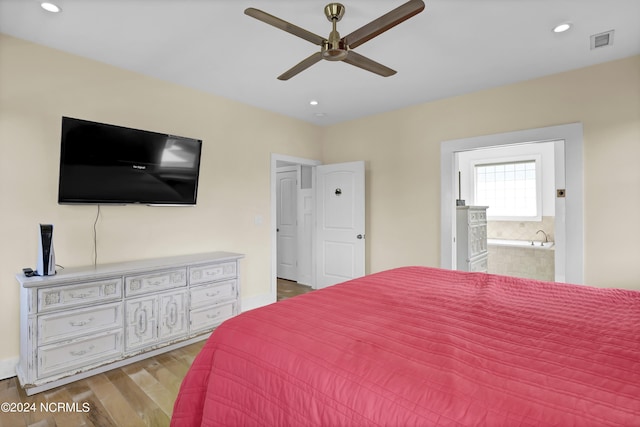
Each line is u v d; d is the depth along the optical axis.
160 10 2.03
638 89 2.65
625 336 1.19
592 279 2.84
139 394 2.14
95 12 2.05
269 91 3.44
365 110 4.11
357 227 4.32
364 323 1.33
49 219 2.49
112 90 2.81
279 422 1.05
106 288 2.41
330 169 4.62
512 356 1.03
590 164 2.85
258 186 3.98
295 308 1.53
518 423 0.74
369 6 1.98
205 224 3.46
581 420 0.73
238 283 3.27
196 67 2.86
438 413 0.80
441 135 3.70
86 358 2.32
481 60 2.73
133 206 2.93
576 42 2.45
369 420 0.87
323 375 1.00
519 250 4.96
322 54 1.89
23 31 2.27
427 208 3.82
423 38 2.38
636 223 2.66
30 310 2.09
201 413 1.29
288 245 5.58
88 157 2.55
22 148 2.38
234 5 1.98
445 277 2.18
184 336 2.85
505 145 3.29
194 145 3.21
